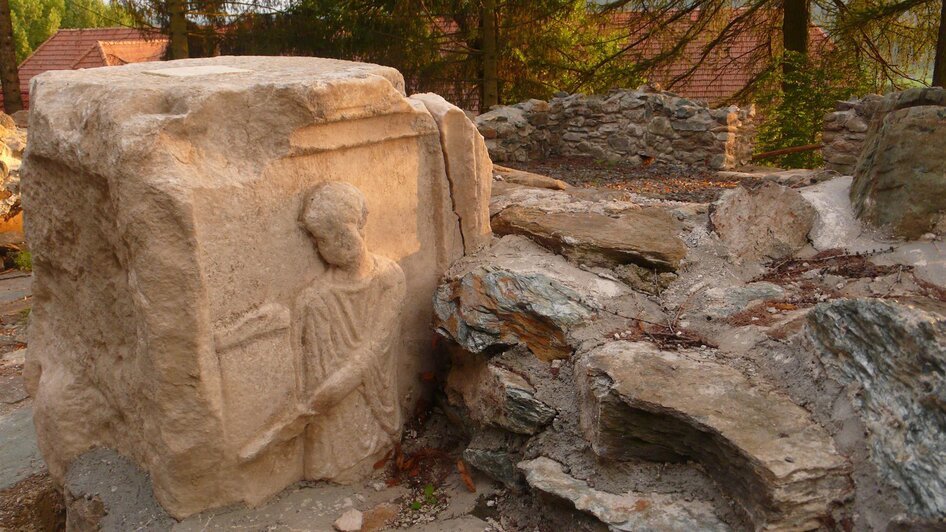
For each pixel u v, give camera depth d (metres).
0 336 5.83
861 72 10.38
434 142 3.49
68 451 3.29
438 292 3.53
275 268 2.91
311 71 3.24
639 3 12.38
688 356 2.98
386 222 3.38
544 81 13.64
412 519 3.11
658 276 3.61
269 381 2.92
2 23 13.02
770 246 3.85
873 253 3.62
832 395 2.61
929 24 11.51
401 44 12.02
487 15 12.03
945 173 3.54
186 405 2.72
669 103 8.59
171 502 2.89
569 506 2.78
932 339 2.33
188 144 2.66
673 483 2.71
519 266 3.59
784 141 10.06
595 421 2.80
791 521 2.34
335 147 3.03
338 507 3.14
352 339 3.14
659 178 7.75
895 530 2.22
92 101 2.77
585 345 3.08
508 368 3.19
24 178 3.19
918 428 2.29
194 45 12.48
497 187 5.00
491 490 3.23
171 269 2.58
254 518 2.99
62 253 3.17
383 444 3.37
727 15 12.84
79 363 3.30
